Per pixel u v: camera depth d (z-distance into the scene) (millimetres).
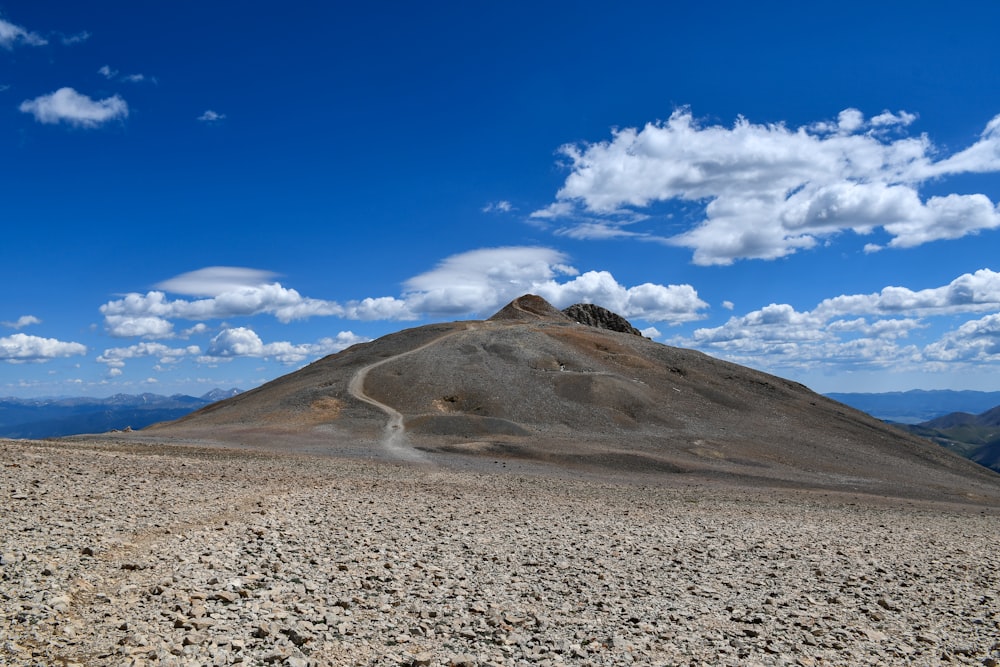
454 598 13875
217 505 20703
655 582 16953
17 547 13242
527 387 85438
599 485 42250
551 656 11266
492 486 36875
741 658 12125
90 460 29797
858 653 13133
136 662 8898
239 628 10648
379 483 33406
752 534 25359
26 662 8609
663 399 88750
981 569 22281
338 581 13984
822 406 97375
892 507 43031
